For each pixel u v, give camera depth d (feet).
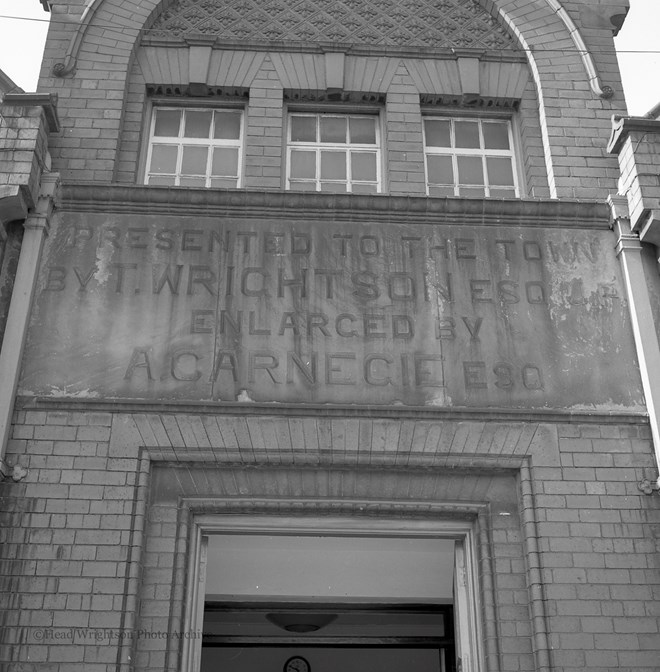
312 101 32.30
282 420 24.45
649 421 24.98
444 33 33.94
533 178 30.68
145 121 31.63
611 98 31.83
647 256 27.48
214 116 32.22
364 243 27.43
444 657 34.96
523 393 25.29
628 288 26.84
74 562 22.38
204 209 27.58
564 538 23.32
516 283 27.04
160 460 23.93
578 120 31.24
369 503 24.13
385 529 24.40
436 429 24.57
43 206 26.84
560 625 22.22
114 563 22.40
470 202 27.94
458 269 27.14
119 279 26.37
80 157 29.40
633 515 23.72
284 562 30.01
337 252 27.22
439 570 30.89
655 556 23.21
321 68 32.53
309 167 31.30
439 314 26.40
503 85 32.68
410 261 27.22
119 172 29.99
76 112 30.27
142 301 26.04
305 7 34.12
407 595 32.27
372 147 31.91
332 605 33.47
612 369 25.82
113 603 21.89
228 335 25.66
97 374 24.85
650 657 21.97
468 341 26.00
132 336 25.48
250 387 24.89
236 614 35.24
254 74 32.22
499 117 32.83
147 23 32.78
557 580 22.79
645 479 24.20
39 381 24.64
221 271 26.68
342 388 25.05
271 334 25.77
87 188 27.50
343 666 43.98
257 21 33.63
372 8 34.24
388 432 24.45
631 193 27.94
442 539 25.50
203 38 32.60
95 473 23.52
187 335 25.58
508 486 24.49
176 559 23.03
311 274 26.84
